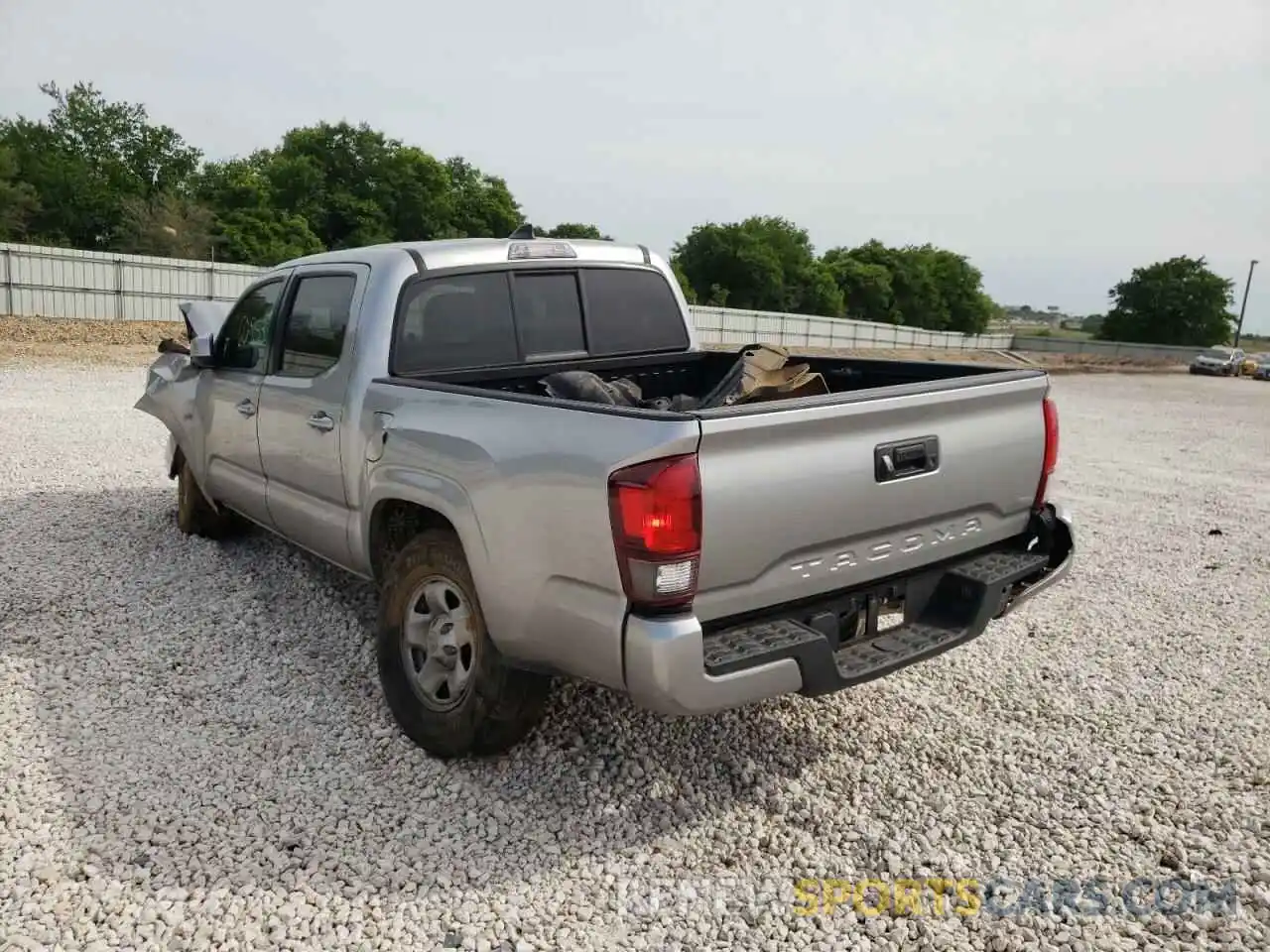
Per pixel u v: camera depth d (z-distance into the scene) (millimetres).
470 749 3494
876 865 3084
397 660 3686
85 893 2787
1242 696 4480
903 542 3369
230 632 4730
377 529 3973
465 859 3031
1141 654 4996
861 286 82938
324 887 2865
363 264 4246
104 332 25281
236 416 5055
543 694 3449
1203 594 6148
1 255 26234
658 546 2711
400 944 2641
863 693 4375
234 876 2898
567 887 2912
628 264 5043
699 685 2746
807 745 3861
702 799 3424
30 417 11180
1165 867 3119
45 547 5855
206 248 48625
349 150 63438
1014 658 4891
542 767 3590
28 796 3271
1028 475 3832
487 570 3195
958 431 3480
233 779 3434
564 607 2965
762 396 4117
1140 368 54031
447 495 3357
